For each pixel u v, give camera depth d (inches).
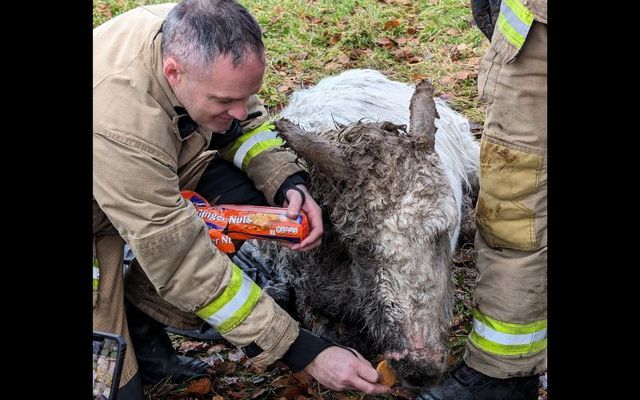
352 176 119.7
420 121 125.4
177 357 147.6
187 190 132.1
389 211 117.3
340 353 117.7
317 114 163.8
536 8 112.2
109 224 123.8
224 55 109.0
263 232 123.0
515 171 119.3
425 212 116.9
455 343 155.3
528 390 131.1
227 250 122.9
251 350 118.3
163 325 142.9
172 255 114.3
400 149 120.3
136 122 114.3
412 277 116.8
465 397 130.3
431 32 274.4
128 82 115.9
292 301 153.5
